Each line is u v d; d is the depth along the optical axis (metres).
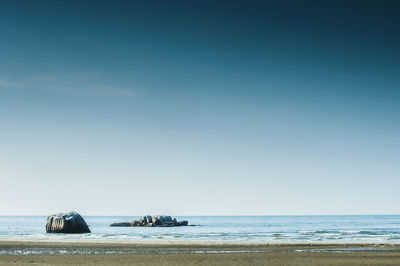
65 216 79.25
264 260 33.44
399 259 33.94
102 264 30.67
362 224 163.25
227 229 111.38
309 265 30.66
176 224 127.75
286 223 181.75
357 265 30.56
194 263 31.62
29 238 60.72
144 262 31.94
